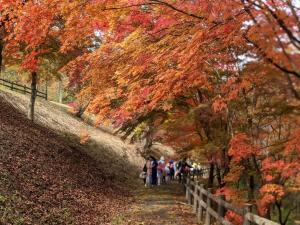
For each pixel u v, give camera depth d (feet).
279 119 30.66
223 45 24.85
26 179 43.75
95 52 30.66
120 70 30.81
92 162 82.99
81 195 51.96
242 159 34.55
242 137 31.89
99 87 34.86
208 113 40.45
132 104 31.53
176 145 55.57
